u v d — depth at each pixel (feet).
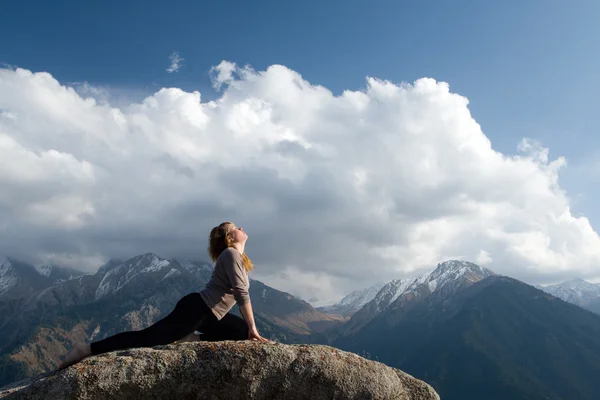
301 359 11.30
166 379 10.73
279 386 11.17
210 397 10.92
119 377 10.50
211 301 12.38
